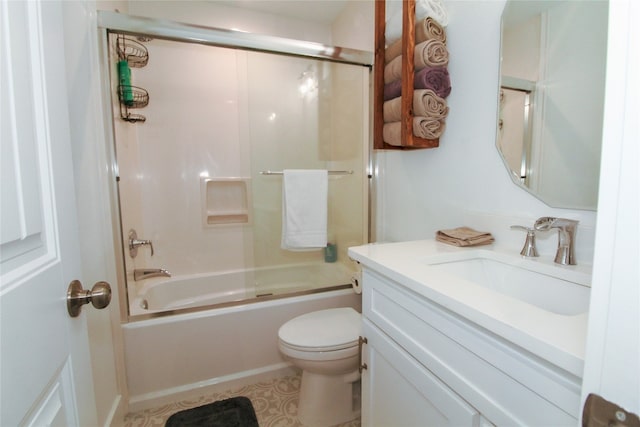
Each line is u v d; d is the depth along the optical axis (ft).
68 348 1.91
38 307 1.58
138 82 7.20
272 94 7.75
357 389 5.08
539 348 1.62
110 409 4.34
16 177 1.45
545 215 3.27
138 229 6.91
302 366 4.48
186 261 7.87
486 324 1.92
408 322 2.80
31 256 1.58
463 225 4.32
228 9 7.61
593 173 2.85
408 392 2.84
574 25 2.98
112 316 4.59
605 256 0.94
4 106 1.39
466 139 4.22
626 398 0.89
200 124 7.79
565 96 3.06
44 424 1.61
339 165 7.72
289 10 7.80
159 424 4.64
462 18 4.20
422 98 4.15
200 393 5.24
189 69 7.61
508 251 3.48
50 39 1.82
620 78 0.90
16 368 1.39
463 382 2.22
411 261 3.10
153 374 5.01
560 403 1.61
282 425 4.60
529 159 3.41
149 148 7.42
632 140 0.87
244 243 8.27
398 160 5.71
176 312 5.22
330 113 8.05
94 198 4.17
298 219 6.35
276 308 5.68
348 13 7.50
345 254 7.35
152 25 4.87
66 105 2.01
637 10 0.86
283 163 7.94
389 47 4.78
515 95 3.54
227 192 8.13
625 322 0.90
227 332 5.39
